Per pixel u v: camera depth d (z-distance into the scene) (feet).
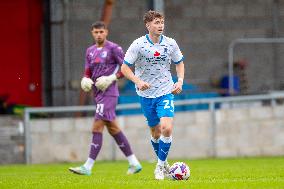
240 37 197.67
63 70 186.70
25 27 191.11
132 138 154.81
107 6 173.47
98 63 102.73
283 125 158.71
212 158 155.74
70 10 187.42
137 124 154.92
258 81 198.39
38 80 190.08
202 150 157.07
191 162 138.72
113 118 102.99
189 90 187.73
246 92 189.37
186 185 73.41
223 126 157.58
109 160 153.07
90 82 102.63
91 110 155.43
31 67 190.49
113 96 102.83
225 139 157.48
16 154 152.35
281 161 136.98
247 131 158.30
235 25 197.57
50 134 152.66
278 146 158.92
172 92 84.58
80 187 74.90
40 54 190.29
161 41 85.81
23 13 191.11
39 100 189.67
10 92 190.39
